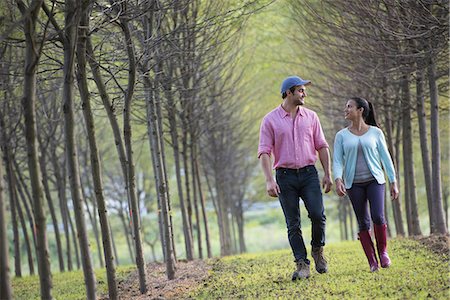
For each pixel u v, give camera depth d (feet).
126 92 37.70
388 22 47.73
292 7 64.44
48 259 26.16
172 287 39.24
